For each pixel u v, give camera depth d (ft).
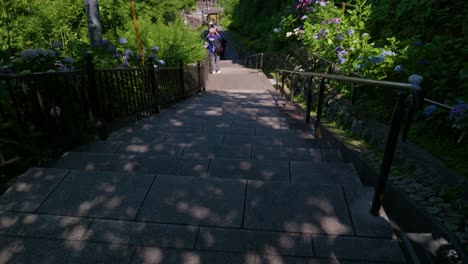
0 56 12.09
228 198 5.94
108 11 35.29
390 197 6.44
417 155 7.20
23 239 4.90
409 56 11.00
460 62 9.35
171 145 10.10
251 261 4.50
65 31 31.14
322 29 22.02
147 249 4.73
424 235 4.84
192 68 28.91
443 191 5.89
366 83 6.55
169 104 21.09
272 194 6.06
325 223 5.26
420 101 4.55
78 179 6.54
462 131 6.98
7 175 7.02
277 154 9.62
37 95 7.96
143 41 30.19
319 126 11.98
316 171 7.60
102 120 10.61
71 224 5.22
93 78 9.96
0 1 24.54
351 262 4.50
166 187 6.31
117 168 7.86
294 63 31.73
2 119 7.06
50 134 8.64
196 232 5.07
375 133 9.48
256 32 72.13
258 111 19.33
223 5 141.28
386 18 17.83
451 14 13.01
